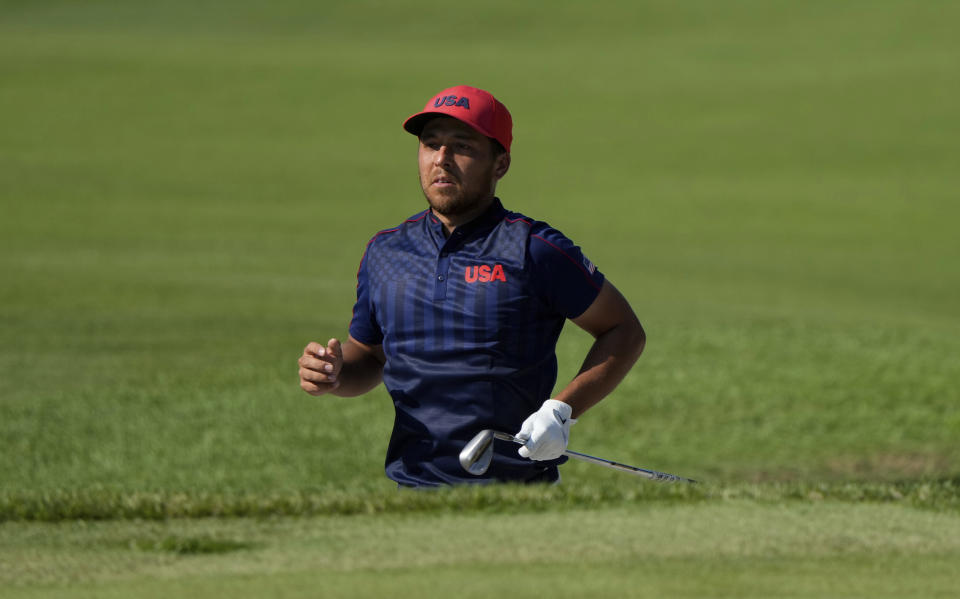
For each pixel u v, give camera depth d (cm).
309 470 3369
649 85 17475
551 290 1297
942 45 18675
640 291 7512
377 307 1345
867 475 3528
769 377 4841
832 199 11731
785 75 17638
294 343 5359
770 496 1462
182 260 8075
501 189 12219
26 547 1164
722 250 9519
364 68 18825
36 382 4422
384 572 1014
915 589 984
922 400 4494
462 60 19475
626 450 3806
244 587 970
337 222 10481
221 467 3388
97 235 9156
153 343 5241
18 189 11262
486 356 1293
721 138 14525
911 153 13588
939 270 8875
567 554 1084
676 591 952
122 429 3809
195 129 14938
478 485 1337
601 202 11644
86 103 16050
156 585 981
